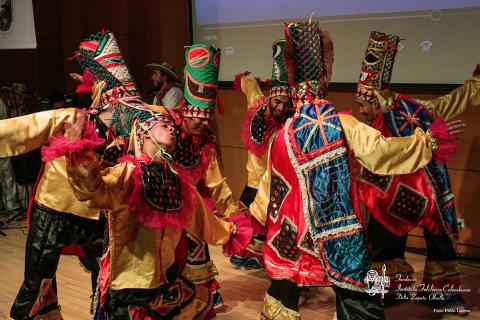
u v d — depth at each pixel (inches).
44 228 113.7
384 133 129.6
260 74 205.3
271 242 105.2
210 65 109.5
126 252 90.7
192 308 100.4
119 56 111.5
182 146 112.5
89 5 249.3
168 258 93.4
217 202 124.2
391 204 128.4
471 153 165.9
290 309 102.4
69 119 106.8
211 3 211.9
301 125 101.7
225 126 214.4
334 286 99.2
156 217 86.7
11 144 103.8
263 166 153.8
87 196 80.5
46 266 114.5
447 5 163.6
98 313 97.7
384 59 128.1
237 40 208.4
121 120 105.6
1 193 238.4
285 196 103.0
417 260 172.9
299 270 101.2
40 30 257.8
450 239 132.6
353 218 98.0
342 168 98.5
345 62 185.2
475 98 137.3
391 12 173.5
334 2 183.8
